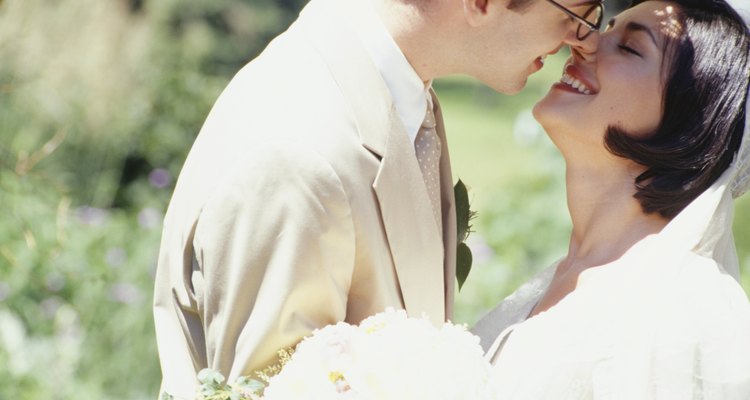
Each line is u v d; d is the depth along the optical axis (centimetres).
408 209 264
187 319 273
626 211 281
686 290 257
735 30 271
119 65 635
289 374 236
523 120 811
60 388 470
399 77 268
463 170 1144
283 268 247
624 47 279
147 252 555
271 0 952
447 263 289
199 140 272
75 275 521
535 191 768
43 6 596
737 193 284
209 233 254
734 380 247
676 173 272
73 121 631
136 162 679
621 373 250
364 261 259
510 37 266
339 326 241
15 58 594
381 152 259
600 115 276
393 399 231
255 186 250
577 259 291
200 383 269
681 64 270
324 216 248
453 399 232
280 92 262
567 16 268
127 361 507
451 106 1565
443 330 244
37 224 518
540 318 269
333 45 266
